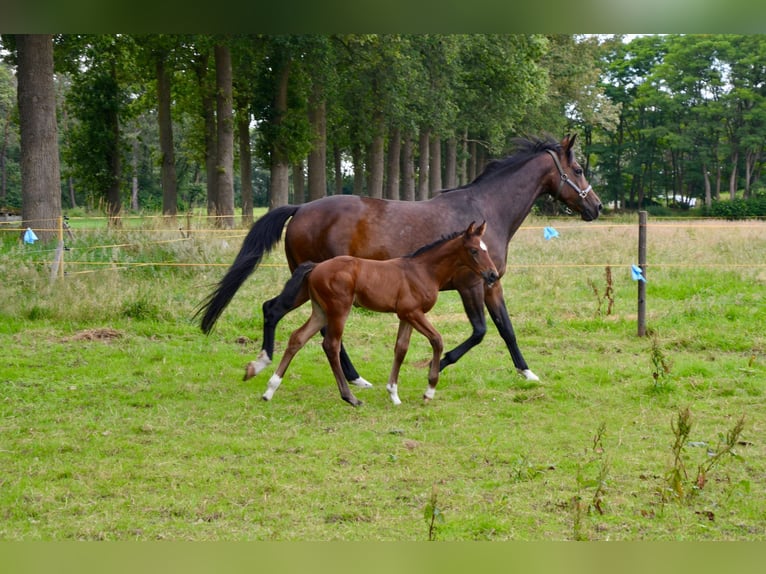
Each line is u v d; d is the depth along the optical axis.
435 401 7.59
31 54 15.39
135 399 7.50
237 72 27.22
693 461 5.88
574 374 8.56
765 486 5.40
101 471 5.60
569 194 9.01
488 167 8.69
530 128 46.00
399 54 26.09
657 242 18.53
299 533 4.66
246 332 10.60
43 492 5.20
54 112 15.70
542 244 18.31
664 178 72.56
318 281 7.21
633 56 71.38
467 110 37.34
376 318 11.62
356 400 7.39
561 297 13.01
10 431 6.49
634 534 4.69
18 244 14.05
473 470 5.73
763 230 21.34
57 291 11.38
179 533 4.65
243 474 5.60
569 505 5.06
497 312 8.37
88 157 28.05
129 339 10.02
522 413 7.18
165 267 13.72
